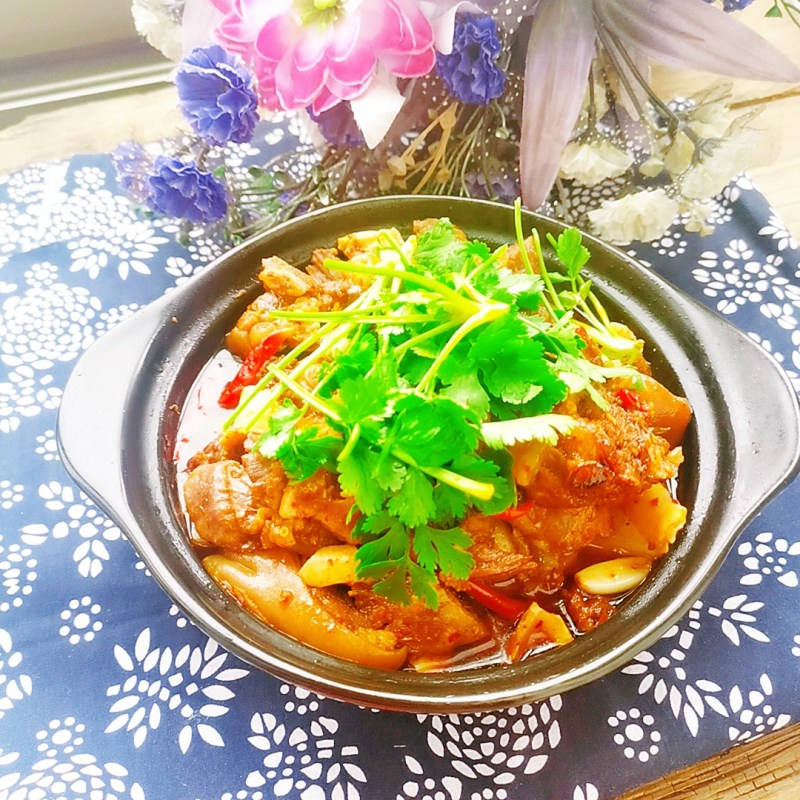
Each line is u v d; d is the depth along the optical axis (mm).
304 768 304
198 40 391
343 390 275
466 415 271
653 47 381
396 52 364
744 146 402
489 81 386
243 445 330
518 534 314
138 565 345
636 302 353
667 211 407
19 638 326
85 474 298
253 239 360
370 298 311
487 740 310
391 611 303
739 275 431
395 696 264
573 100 378
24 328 407
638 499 312
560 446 296
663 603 286
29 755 303
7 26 504
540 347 285
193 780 301
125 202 452
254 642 276
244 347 352
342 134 407
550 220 364
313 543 314
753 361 329
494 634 312
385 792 301
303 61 363
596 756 308
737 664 325
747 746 317
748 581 344
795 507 361
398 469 266
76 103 512
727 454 314
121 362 326
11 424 379
